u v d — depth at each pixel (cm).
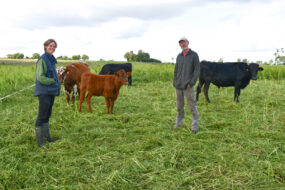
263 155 302
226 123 434
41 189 232
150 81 1197
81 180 250
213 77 640
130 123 447
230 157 297
